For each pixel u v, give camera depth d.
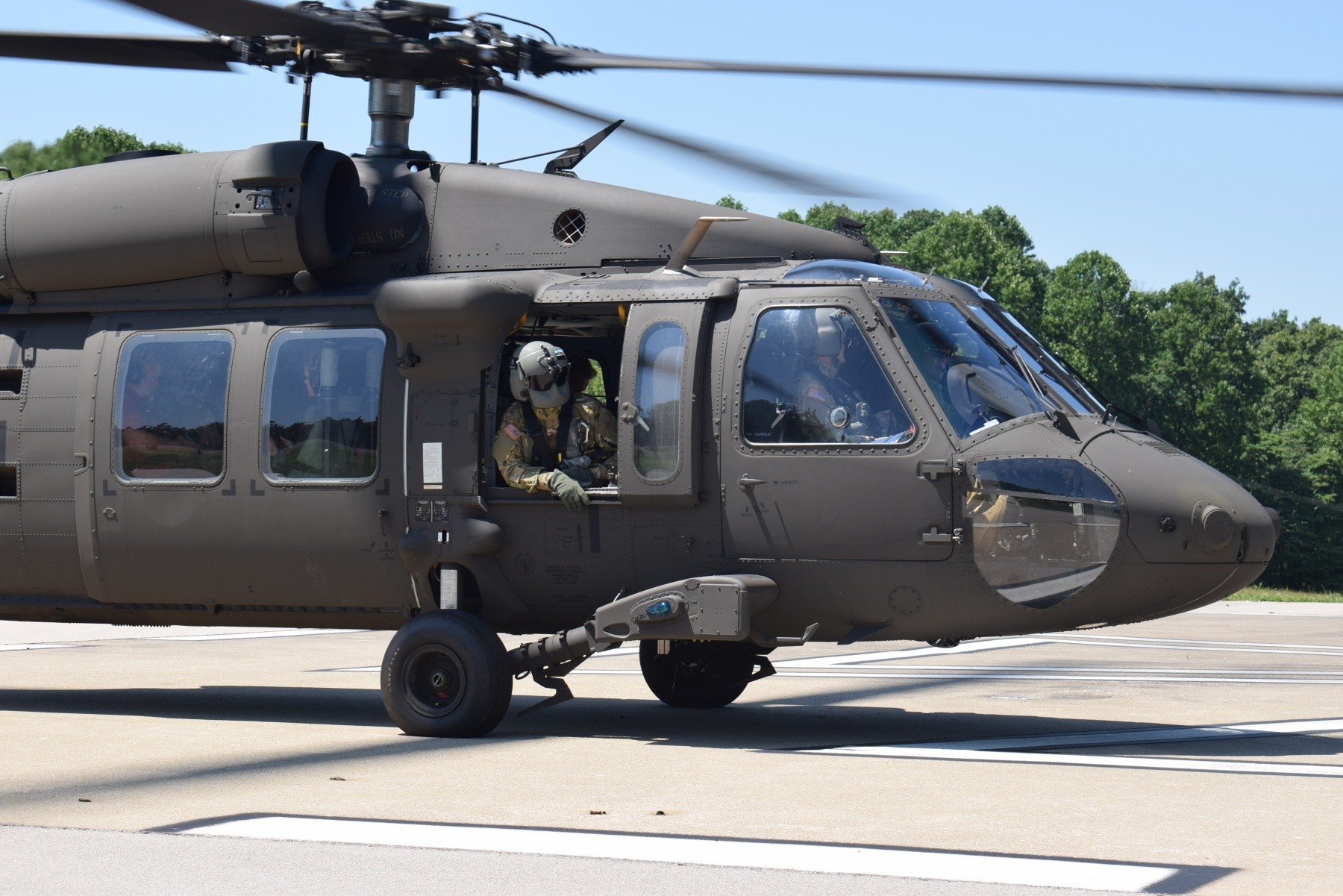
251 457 9.92
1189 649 18.56
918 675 14.52
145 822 6.21
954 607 8.66
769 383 8.95
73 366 10.49
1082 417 8.90
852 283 8.96
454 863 5.45
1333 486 72.75
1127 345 78.56
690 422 8.92
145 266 10.29
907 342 8.80
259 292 10.19
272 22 8.27
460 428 9.44
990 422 8.67
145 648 18.48
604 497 9.20
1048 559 8.51
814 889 5.06
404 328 9.50
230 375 10.03
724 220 9.42
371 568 9.72
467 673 9.07
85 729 9.62
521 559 9.45
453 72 9.80
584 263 9.79
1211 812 6.52
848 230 9.97
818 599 8.88
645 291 9.22
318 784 7.23
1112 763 8.06
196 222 10.02
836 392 8.83
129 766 7.84
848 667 15.53
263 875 5.27
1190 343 78.94
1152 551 8.43
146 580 10.30
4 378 10.73
